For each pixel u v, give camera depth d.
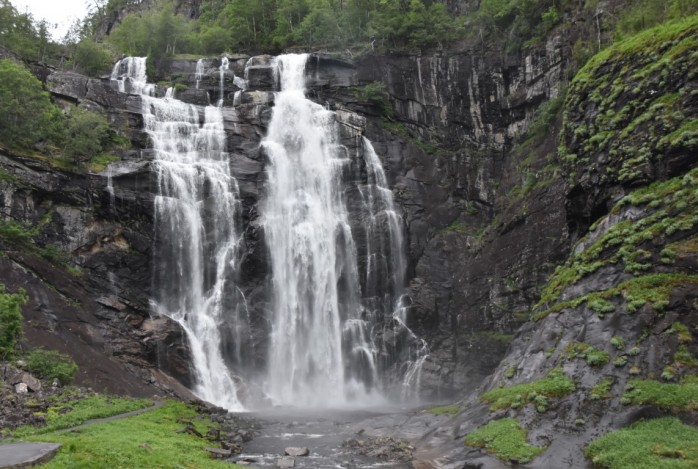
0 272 27.91
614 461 14.85
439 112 51.84
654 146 23.14
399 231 45.19
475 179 48.94
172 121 46.28
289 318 40.62
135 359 30.91
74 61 55.09
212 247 40.12
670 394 16.48
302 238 43.22
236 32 65.25
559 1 46.56
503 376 23.83
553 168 39.25
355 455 20.89
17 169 34.06
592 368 19.09
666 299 18.94
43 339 26.17
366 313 42.44
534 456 17.03
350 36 57.78
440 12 55.44
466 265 44.16
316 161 47.16
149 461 14.58
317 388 39.97
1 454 12.80
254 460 19.66
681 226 20.42
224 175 42.50
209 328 37.78
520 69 48.25
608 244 22.86
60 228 34.50
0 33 50.69
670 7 30.22
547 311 24.03
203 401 31.58
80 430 17.66
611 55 28.58
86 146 37.28
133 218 37.62
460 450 19.33
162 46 61.41
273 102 49.09
